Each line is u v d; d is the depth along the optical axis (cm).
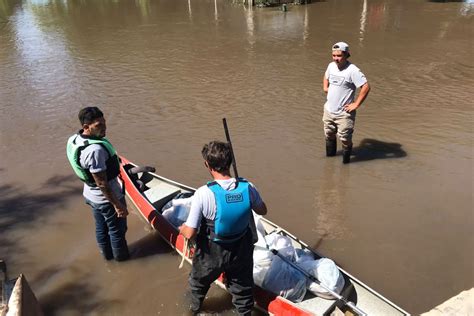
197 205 358
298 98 982
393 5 2064
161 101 997
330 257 519
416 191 638
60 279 496
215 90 1054
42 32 1772
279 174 692
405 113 888
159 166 725
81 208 622
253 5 2142
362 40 1460
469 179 660
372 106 928
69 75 1205
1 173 714
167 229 524
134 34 1683
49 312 454
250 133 825
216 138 812
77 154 422
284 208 613
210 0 2397
